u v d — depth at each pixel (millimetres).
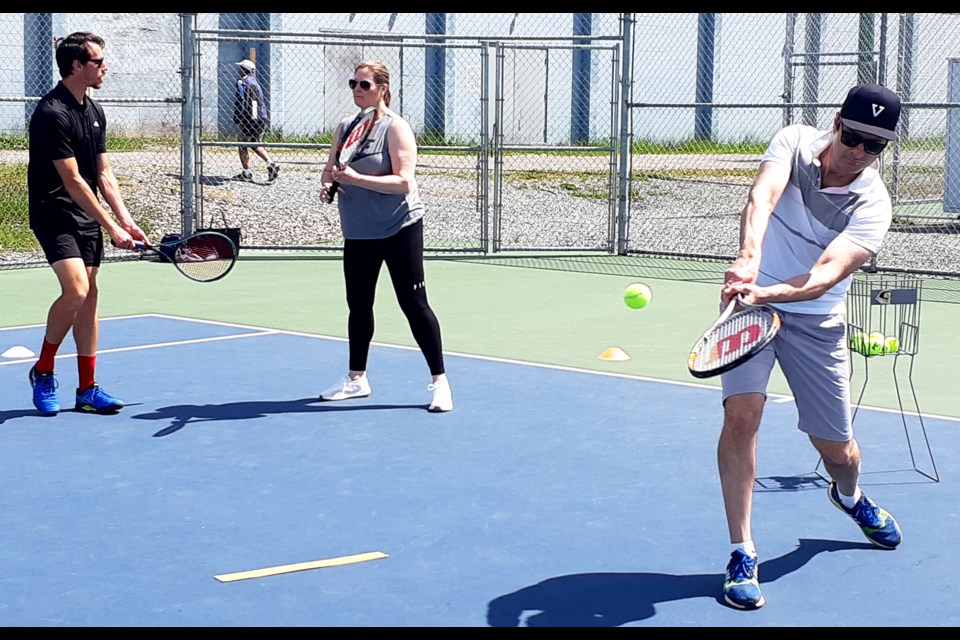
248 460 6293
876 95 4258
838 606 4473
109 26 27969
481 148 15227
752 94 33750
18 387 7961
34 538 5105
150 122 28375
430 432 6867
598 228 18344
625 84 15023
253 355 9078
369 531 5219
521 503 5613
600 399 7676
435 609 4406
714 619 4344
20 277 13117
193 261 7484
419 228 7332
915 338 6555
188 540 5098
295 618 4312
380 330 10102
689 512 5504
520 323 10570
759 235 4320
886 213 4496
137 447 6527
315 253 15469
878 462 6348
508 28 31781
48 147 6883
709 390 7934
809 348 4672
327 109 29984
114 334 9883
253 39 14188
